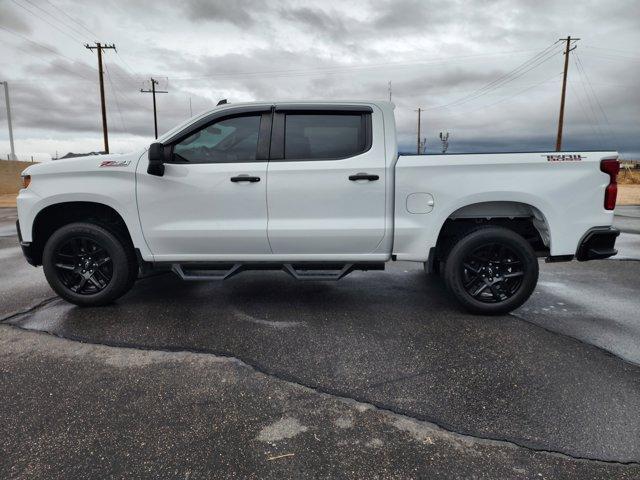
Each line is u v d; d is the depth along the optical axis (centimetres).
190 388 270
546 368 295
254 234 384
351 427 230
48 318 391
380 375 286
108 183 388
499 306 390
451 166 372
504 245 381
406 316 397
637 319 389
